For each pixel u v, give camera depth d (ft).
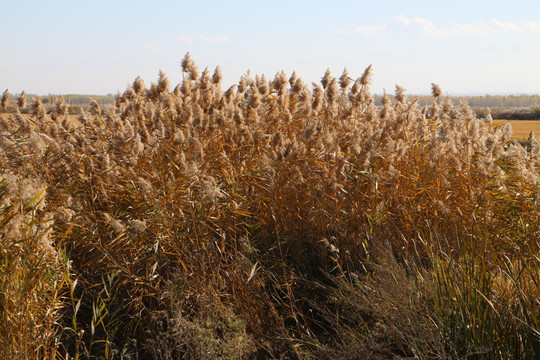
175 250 16.33
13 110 25.79
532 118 190.70
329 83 25.80
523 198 18.81
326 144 21.13
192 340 13.50
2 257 12.71
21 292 12.14
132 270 16.08
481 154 20.62
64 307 15.35
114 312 15.20
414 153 21.93
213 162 20.75
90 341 14.80
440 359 12.16
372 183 19.30
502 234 17.93
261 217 18.88
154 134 21.53
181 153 18.72
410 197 19.07
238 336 13.61
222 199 18.52
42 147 18.67
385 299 14.20
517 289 13.21
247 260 15.99
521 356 12.09
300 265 17.69
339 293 15.71
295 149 20.02
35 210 14.28
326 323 15.99
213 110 23.07
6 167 19.24
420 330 12.89
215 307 14.49
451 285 13.65
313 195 19.11
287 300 16.52
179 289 14.89
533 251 16.20
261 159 20.20
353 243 18.01
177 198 17.70
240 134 22.07
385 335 13.53
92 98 25.67
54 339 13.33
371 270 16.88
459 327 12.61
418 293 13.97
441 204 17.53
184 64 26.68
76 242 16.48
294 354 14.38
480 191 18.67
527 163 21.20
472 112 24.71
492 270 14.74
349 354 13.42
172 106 24.03
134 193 18.02
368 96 25.50
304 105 25.08
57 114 25.84
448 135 22.95
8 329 11.78
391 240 17.75
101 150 21.26
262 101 26.21
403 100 26.81
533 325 12.30
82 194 18.43
